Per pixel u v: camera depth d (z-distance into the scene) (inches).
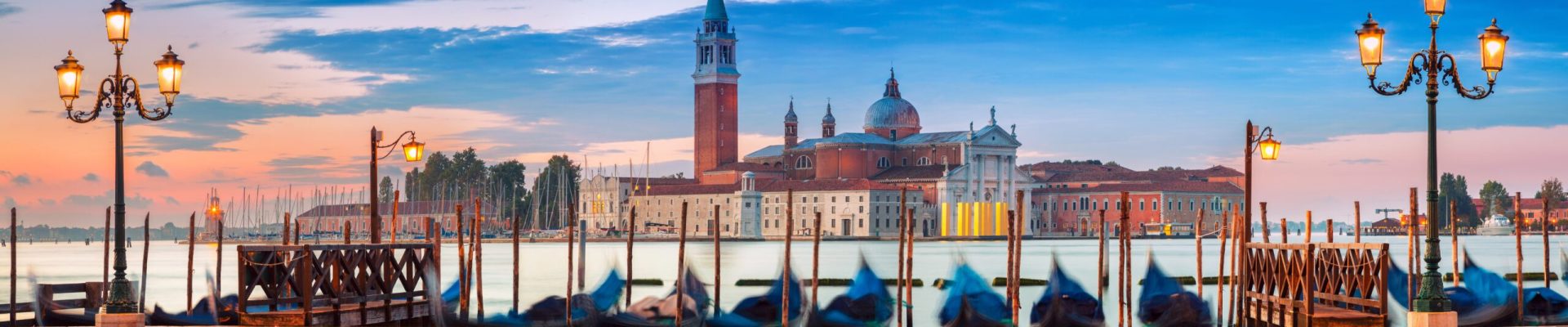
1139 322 2503.7
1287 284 2011.6
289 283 1950.1
